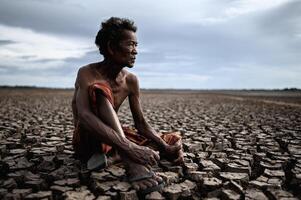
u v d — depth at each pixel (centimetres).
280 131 590
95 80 262
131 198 224
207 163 323
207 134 547
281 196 239
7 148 409
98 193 237
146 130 306
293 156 372
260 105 1530
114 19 259
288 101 1995
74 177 267
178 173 289
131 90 299
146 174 233
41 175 273
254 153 388
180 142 304
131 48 257
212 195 246
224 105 1536
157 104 1609
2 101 1695
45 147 388
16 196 225
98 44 266
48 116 834
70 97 2439
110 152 292
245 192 247
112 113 243
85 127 242
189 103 1736
